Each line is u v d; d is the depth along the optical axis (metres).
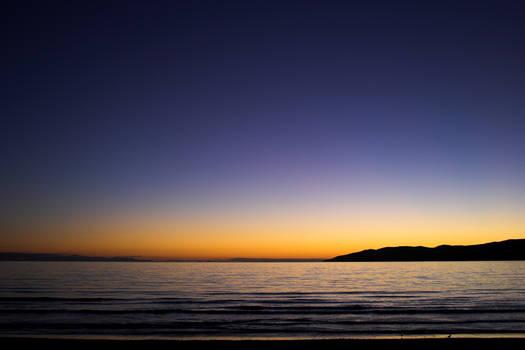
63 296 37.88
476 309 27.73
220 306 30.16
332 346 16.27
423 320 23.41
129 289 47.16
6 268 130.75
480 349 15.48
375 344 16.52
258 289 47.75
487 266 126.50
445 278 67.56
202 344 16.50
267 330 20.56
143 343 16.58
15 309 28.20
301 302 32.97
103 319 23.91
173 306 30.22
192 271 114.56
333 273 95.94
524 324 21.91
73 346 15.89
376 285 53.44
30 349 15.30
